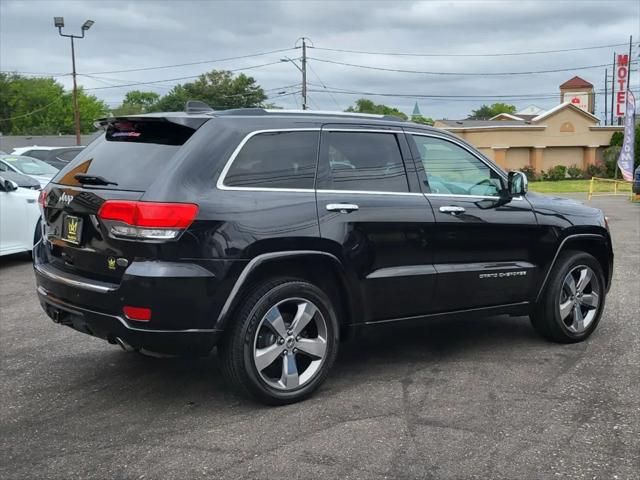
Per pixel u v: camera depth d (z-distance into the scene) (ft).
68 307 14.11
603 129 170.71
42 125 273.33
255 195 13.84
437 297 16.51
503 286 17.70
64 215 14.61
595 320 19.62
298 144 14.84
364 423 13.50
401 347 18.83
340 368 16.99
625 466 11.71
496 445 12.50
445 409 14.24
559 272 18.66
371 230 15.20
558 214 18.79
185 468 11.64
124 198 13.14
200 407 14.40
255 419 13.71
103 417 13.91
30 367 17.19
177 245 12.78
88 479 11.32
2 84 272.10
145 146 14.28
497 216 17.46
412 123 16.99
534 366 17.12
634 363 17.34
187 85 241.35
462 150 17.57
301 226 14.14
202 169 13.43
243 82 240.73
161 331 12.84
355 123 15.84
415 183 16.34
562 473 11.46
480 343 19.25
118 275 13.16
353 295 15.17
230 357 13.75
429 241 16.16
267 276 14.23
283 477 11.32
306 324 14.51
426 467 11.66
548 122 165.48
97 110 290.15
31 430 13.30
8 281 29.07
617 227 50.65
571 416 13.85
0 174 35.42
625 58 189.37
